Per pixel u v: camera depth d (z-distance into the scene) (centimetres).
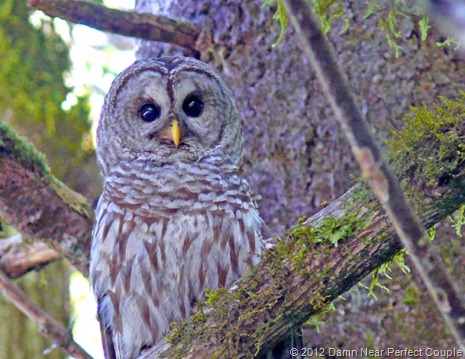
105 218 989
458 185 691
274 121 1143
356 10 1111
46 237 1075
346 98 510
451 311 517
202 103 1056
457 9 443
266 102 1150
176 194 970
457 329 515
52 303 1577
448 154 691
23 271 1216
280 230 1110
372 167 510
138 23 1100
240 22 1172
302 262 736
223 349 757
